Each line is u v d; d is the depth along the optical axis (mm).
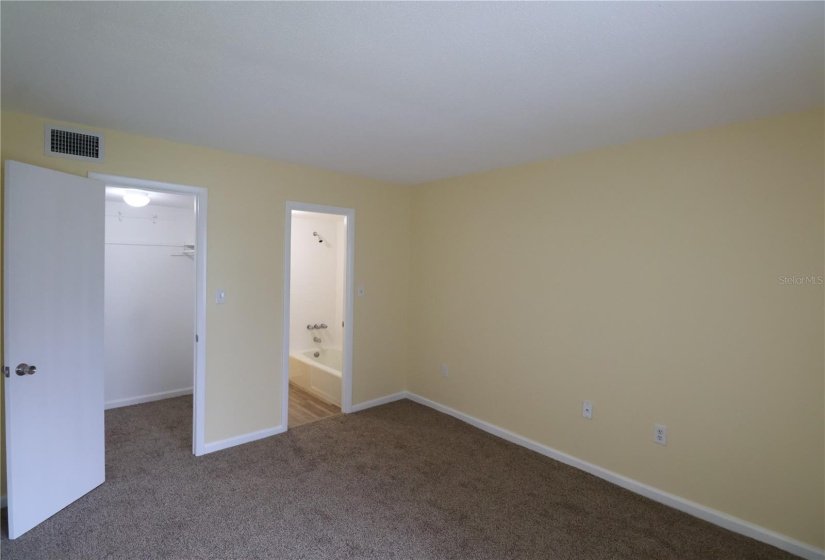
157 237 4570
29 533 2260
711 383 2498
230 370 3340
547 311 3303
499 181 3650
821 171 2131
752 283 2342
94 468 2701
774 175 2266
